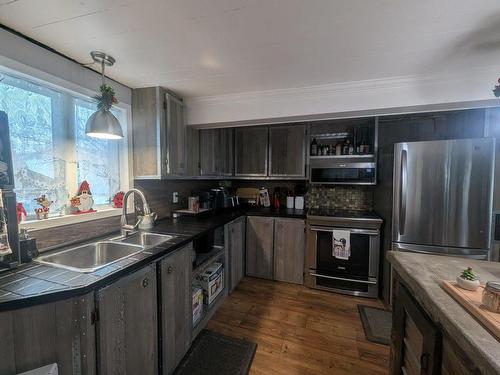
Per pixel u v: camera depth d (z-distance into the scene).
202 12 1.18
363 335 1.96
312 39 1.41
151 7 1.13
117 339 1.15
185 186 2.93
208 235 2.27
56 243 1.52
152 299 1.39
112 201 2.02
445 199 2.07
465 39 1.39
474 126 2.41
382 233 2.58
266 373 1.58
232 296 2.56
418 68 1.76
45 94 1.54
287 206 3.37
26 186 1.45
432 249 2.12
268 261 2.95
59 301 0.97
